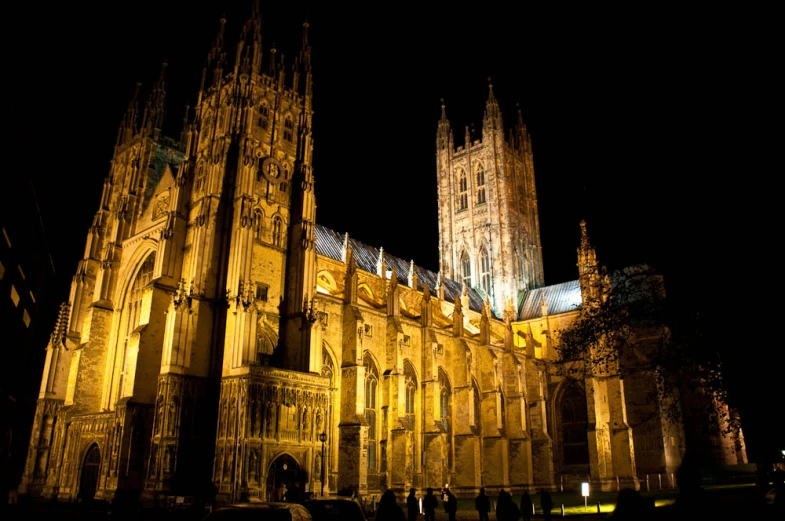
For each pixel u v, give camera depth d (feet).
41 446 226.17
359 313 238.07
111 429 201.36
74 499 203.00
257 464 179.01
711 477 265.13
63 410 231.71
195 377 193.47
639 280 100.89
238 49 246.06
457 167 445.78
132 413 192.75
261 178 231.50
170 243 217.15
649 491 272.72
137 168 268.21
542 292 396.57
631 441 299.58
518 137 457.68
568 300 374.63
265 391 187.21
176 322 192.75
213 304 206.18
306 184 240.12
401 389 248.32
